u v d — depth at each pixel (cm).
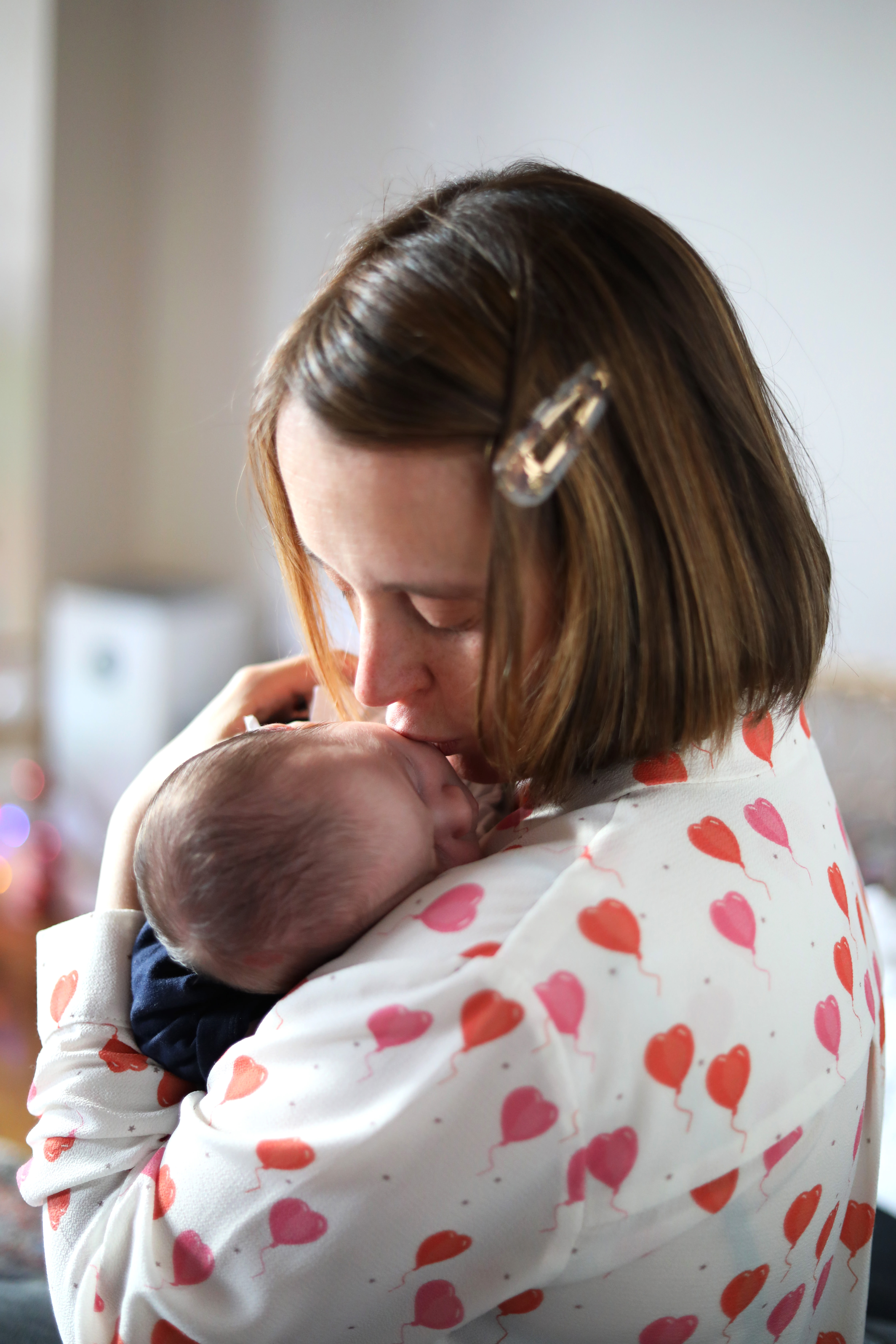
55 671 271
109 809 266
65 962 77
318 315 58
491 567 52
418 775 69
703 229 232
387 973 54
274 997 68
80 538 301
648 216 59
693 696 57
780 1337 67
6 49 260
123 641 259
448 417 51
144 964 73
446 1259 54
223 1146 57
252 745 69
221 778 67
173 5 282
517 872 56
